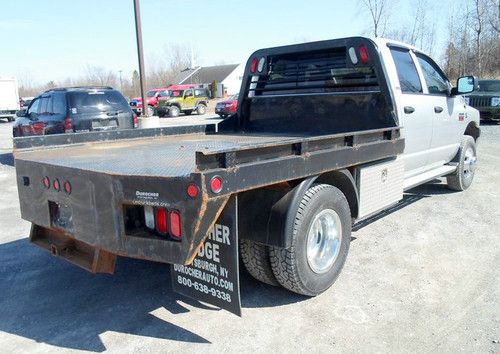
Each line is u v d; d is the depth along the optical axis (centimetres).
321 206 358
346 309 357
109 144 503
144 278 436
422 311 351
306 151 329
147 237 281
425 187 777
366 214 426
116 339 326
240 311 296
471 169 746
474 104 1755
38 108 1132
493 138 1409
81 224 315
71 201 321
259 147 289
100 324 349
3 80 3534
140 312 366
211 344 315
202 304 377
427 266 438
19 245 550
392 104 487
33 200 362
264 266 360
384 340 314
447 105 629
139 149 446
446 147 648
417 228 554
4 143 1900
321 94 543
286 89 586
